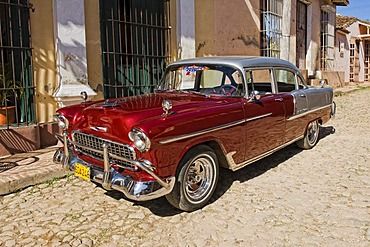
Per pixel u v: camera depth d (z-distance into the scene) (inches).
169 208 155.8
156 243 127.9
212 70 186.1
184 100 166.1
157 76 303.6
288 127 205.6
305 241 127.0
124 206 158.4
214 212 151.4
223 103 164.2
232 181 186.1
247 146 172.9
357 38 868.6
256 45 431.2
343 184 180.1
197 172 153.6
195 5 329.7
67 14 227.3
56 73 234.4
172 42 311.0
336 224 138.8
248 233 133.5
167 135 133.0
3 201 164.9
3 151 216.1
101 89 258.8
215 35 358.6
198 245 125.9
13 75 219.6
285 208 153.6
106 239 131.3
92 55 251.3
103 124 142.5
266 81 197.6
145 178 132.6
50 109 236.8
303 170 203.3
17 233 136.2
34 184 182.5
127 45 278.5
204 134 147.4
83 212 153.0
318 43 633.6
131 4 279.4
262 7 448.8
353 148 249.0
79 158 157.6
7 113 223.1
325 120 257.8
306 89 231.6
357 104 484.4
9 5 217.6
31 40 223.9
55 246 126.7
